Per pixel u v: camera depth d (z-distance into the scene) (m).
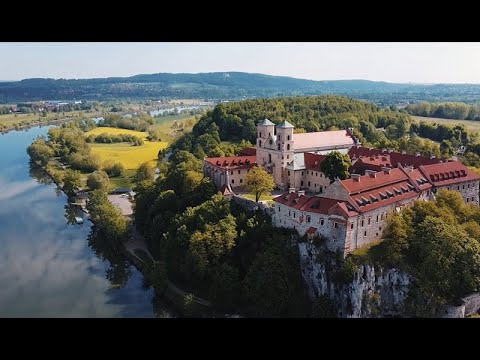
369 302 135.25
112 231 188.25
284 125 193.12
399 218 145.50
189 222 167.88
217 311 144.12
